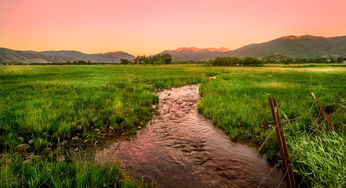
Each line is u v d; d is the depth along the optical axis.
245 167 4.59
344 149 3.17
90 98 12.10
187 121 8.68
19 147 5.34
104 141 6.24
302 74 33.03
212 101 11.35
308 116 7.16
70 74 39.00
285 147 3.61
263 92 13.55
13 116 7.44
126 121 7.94
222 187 3.87
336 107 8.41
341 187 2.80
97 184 3.41
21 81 23.38
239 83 19.86
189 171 4.44
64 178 3.55
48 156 4.99
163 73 40.97
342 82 19.30
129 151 5.49
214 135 6.85
